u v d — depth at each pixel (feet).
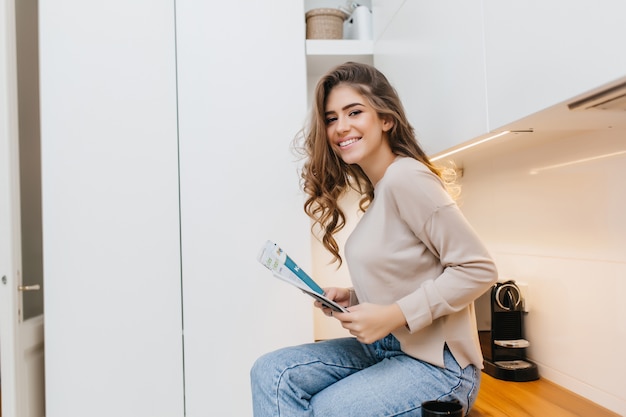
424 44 4.70
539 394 4.33
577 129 3.82
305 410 3.52
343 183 4.45
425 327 3.53
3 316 5.03
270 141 5.52
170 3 5.53
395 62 5.52
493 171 5.52
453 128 4.13
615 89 2.55
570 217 4.31
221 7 5.58
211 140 5.47
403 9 5.24
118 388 5.23
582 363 4.22
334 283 6.72
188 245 5.38
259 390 3.67
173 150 5.43
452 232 3.36
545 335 4.73
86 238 5.27
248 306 5.39
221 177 5.46
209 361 5.32
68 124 5.32
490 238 5.64
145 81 5.44
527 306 4.96
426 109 4.69
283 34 5.62
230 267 5.40
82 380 5.20
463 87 3.92
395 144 3.98
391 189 3.50
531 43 3.01
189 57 5.50
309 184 4.46
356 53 6.24
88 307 5.24
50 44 5.35
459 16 3.95
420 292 3.33
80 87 5.36
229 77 5.53
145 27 5.48
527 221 4.93
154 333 5.30
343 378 3.78
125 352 5.26
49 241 5.23
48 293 5.20
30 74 6.19
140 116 5.41
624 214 3.71
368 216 3.78
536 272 4.83
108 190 5.32
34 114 6.29
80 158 5.31
